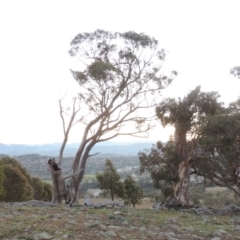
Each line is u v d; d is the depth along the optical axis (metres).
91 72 27.64
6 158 44.28
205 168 26.92
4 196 35.06
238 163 25.41
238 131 23.41
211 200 35.22
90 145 28.77
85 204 22.67
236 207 24.52
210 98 25.97
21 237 9.44
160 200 30.00
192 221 16.22
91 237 10.01
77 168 27.70
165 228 12.80
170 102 26.27
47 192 51.78
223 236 11.60
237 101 26.72
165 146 27.52
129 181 40.41
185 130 26.39
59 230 10.64
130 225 12.84
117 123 29.39
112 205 22.62
